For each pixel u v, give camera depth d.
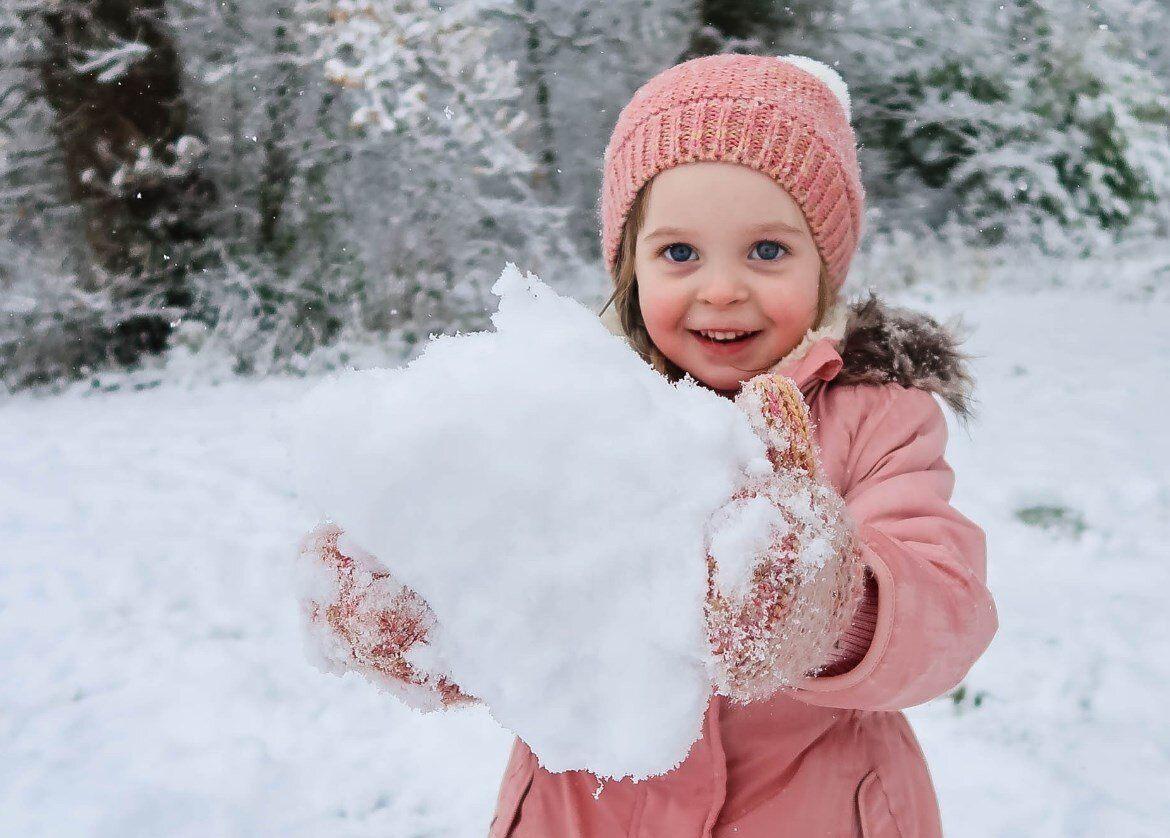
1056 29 11.75
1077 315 8.59
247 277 8.04
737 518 0.66
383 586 0.83
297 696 3.06
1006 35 11.96
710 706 1.14
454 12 7.60
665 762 0.62
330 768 2.72
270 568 3.93
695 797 1.14
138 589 3.74
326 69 7.01
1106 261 11.23
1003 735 2.74
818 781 1.16
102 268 7.97
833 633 0.74
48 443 5.80
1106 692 2.89
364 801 2.58
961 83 11.95
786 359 1.32
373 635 0.82
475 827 2.48
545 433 0.62
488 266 8.65
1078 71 11.73
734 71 1.44
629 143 1.46
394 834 2.46
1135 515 4.05
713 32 10.53
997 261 11.27
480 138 7.70
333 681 3.15
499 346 0.69
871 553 0.89
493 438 0.62
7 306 7.59
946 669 0.93
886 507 1.12
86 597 3.68
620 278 1.58
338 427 0.63
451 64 7.46
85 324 7.87
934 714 2.86
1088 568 3.64
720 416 0.70
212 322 8.33
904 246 10.91
